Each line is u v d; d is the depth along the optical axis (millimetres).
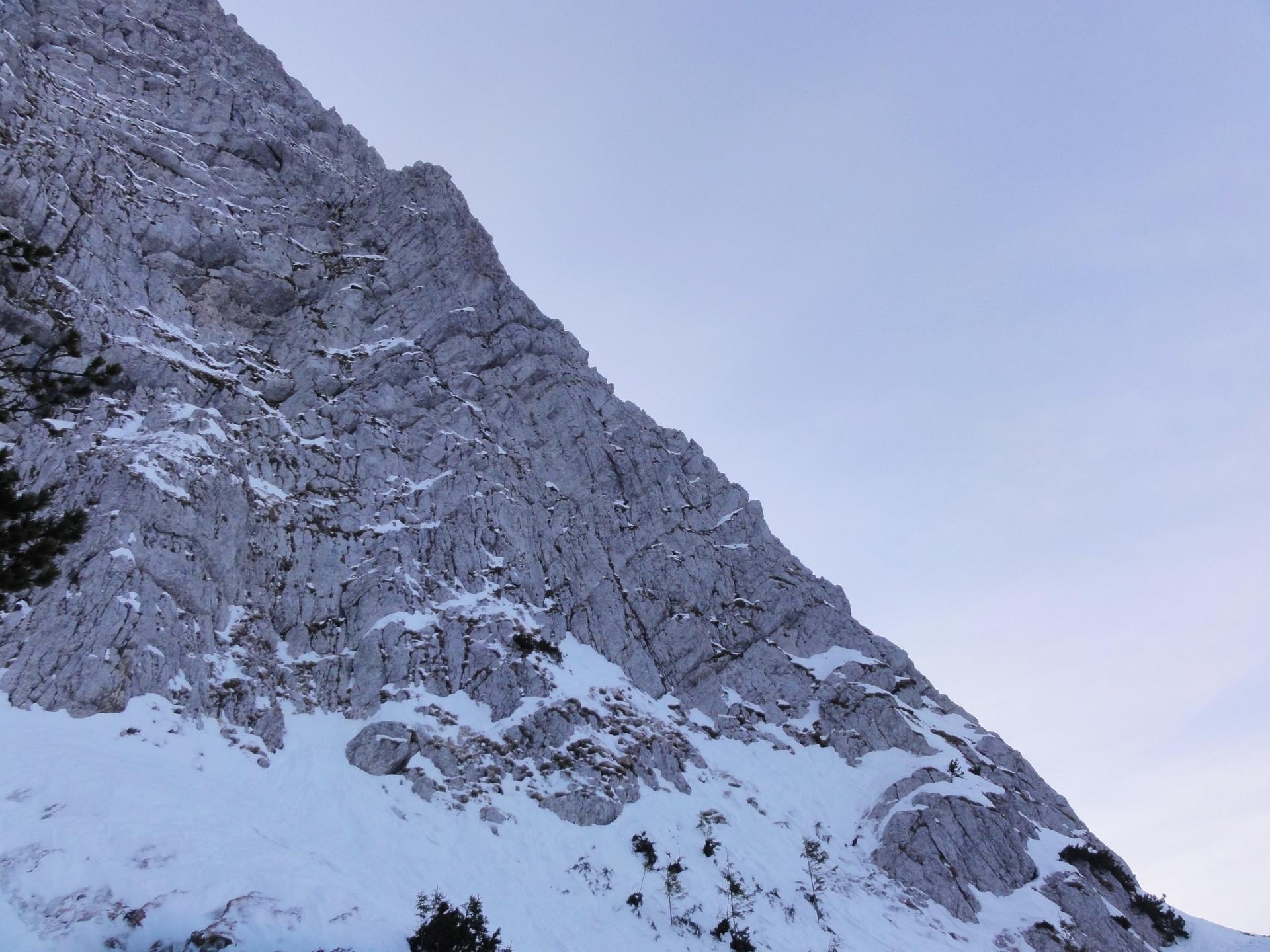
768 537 79625
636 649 61406
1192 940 51812
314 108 103375
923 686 71000
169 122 79688
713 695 61062
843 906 43219
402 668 47031
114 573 38344
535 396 79062
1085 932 46969
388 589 51719
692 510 77500
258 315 70750
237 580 46188
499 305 84562
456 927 27281
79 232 58500
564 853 38844
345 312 74938
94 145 67250
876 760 59562
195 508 44969
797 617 71625
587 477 74000
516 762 43969
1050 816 59562
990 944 44062
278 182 85750
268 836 30875
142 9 91938
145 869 25078
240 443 55219
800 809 52375
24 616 35750
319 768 39281
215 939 22828
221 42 100500
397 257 84938
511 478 67500
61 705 33312
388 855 34094
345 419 63344
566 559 65375
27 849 24312
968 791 54844
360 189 97375
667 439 85125
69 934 21766
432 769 41281
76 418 46938
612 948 33031
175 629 39531
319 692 45219
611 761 46375
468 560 57438
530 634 53500
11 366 23594
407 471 62219
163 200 69500
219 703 39219
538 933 32375
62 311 51594
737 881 41438
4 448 20875
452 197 93188
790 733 60656
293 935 24516
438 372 73375
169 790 30703
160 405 50375
